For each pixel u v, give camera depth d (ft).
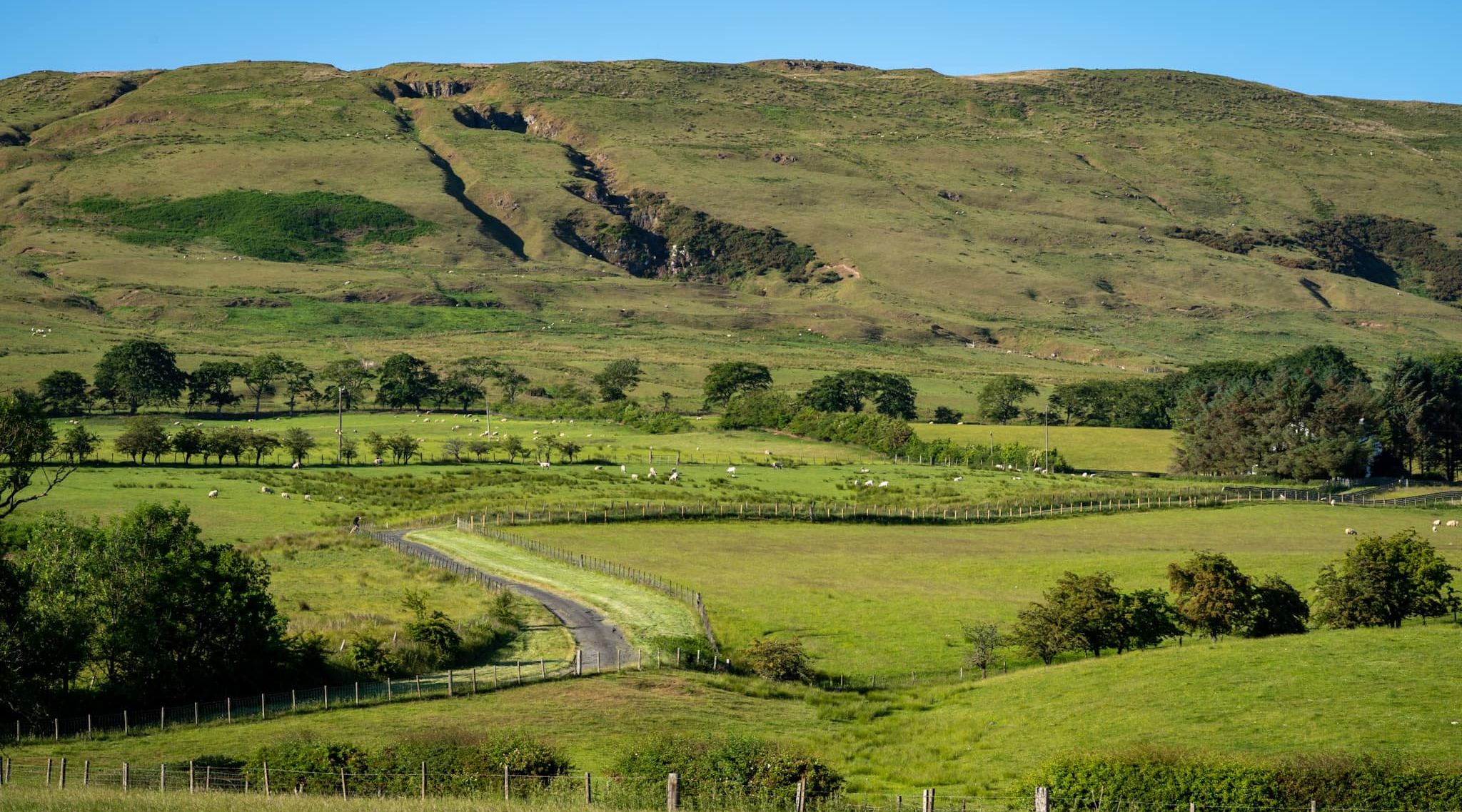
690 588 294.87
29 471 173.37
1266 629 228.22
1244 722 155.94
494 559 328.49
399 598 274.57
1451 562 306.96
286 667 207.92
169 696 195.42
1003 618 264.72
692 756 139.85
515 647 237.66
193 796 119.44
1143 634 226.58
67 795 116.98
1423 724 147.54
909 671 227.20
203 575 202.59
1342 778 123.65
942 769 153.89
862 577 313.12
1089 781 130.52
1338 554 327.26
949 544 361.92
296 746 147.84
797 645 224.12
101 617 194.80
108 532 206.18
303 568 309.83
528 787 133.18
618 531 373.61
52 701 183.93
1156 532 383.86
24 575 183.52
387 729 175.01
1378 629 200.23
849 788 145.69
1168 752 135.44
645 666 220.84
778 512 403.13
